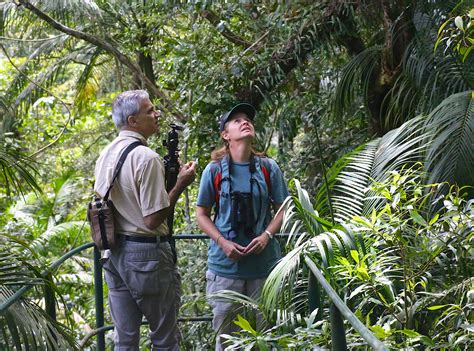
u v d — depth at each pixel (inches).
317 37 250.2
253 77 255.1
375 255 121.1
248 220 160.7
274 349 124.3
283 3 239.6
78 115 418.9
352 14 245.4
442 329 119.2
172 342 151.9
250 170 163.5
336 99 250.2
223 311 159.2
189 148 280.7
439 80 219.8
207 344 214.7
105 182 147.6
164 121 286.4
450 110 180.7
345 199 172.6
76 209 416.8
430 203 140.5
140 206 145.7
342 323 86.0
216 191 164.1
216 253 163.2
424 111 223.3
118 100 151.0
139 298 148.0
